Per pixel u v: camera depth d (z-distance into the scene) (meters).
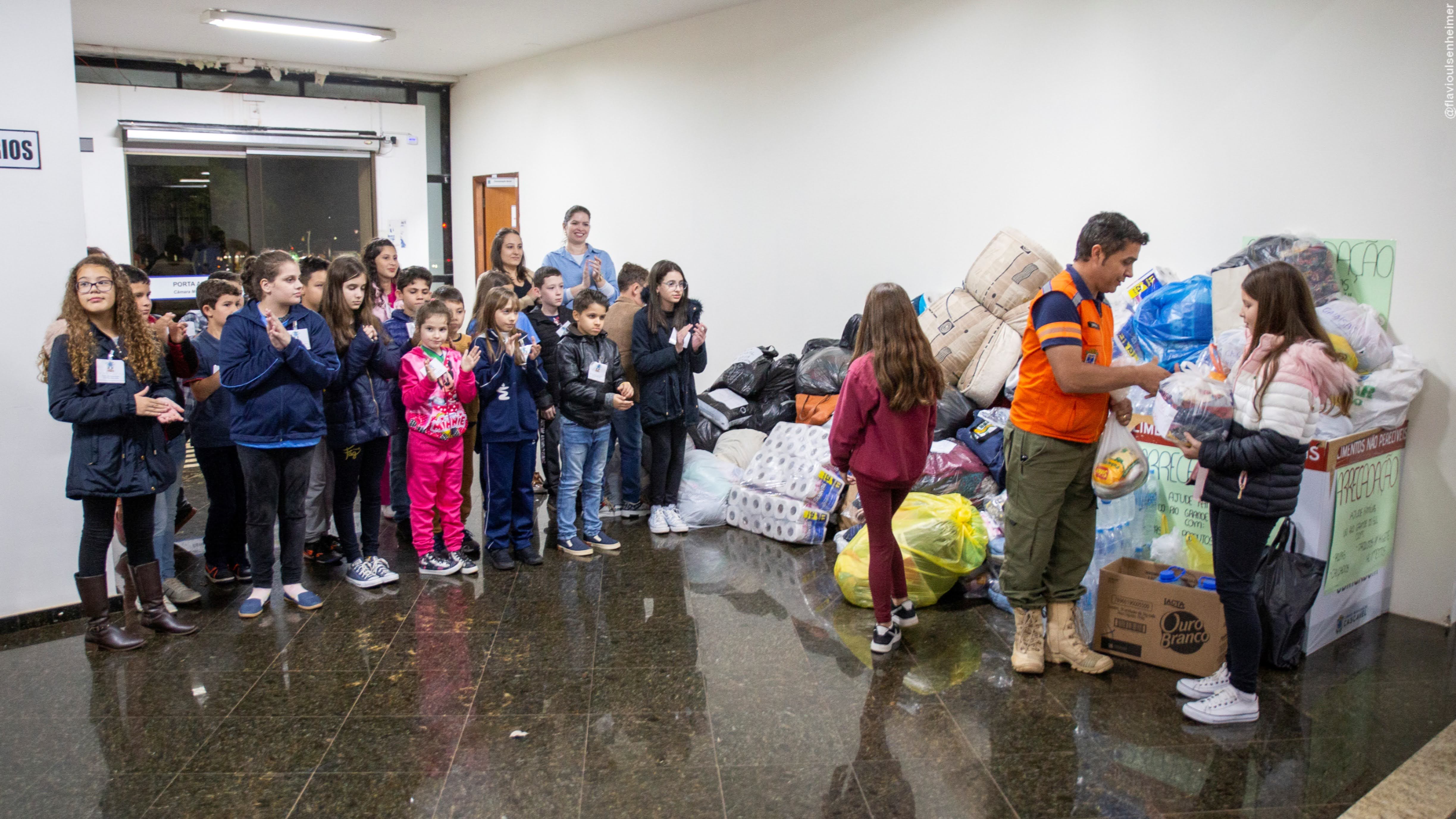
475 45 7.78
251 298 3.81
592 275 5.68
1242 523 2.70
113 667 3.25
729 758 2.64
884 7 5.40
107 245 8.12
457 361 4.07
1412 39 3.44
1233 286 3.65
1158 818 2.36
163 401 3.30
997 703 2.95
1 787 2.53
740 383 5.60
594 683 3.11
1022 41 4.72
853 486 4.62
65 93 3.54
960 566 3.70
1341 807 2.40
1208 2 4.00
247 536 3.80
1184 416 2.77
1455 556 3.53
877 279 5.65
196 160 8.43
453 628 3.57
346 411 3.91
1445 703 2.94
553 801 2.44
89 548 3.35
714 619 3.64
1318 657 3.28
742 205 6.51
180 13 6.68
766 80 6.21
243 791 2.50
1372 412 3.43
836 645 3.40
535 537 4.73
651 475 4.80
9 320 3.49
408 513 4.71
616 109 7.50
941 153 5.19
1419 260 3.50
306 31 7.20
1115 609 3.22
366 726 2.83
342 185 9.17
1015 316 4.61
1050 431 2.96
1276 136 3.84
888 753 2.66
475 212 9.44
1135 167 4.32
